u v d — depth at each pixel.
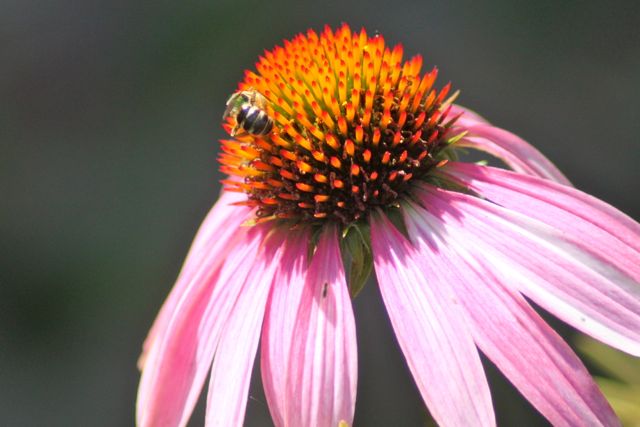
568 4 0.44
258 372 0.38
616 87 0.42
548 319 0.37
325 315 0.28
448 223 0.29
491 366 0.33
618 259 0.28
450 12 0.45
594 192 0.40
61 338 0.42
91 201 0.46
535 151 0.31
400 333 0.28
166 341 0.30
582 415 0.27
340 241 0.29
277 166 0.30
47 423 0.40
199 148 0.46
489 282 0.28
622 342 0.28
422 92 0.30
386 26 0.45
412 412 0.37
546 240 0.28
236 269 0.30
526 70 0.43
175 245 0.44
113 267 0.44
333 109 0.30
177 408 0.29
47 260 0.44
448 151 0.30
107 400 0.41
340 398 0.28
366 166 0.29
